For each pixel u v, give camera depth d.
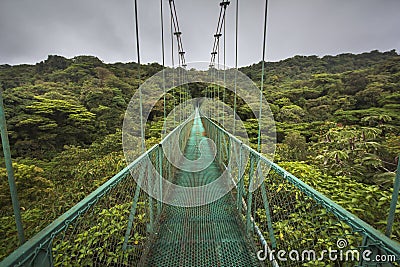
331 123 5.36
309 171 2.39
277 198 1.88
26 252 0.65
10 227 2.37
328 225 1.45
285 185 1.83
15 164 4.03
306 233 1.54
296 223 1.69
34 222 2.42
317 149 3.90
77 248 1.38
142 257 1.72
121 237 1.72
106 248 1.57
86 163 4.43
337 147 3.00
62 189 3.41
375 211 1.64
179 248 1.92
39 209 2.73
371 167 2.58
